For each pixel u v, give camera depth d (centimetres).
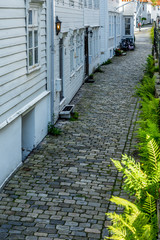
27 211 665
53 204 691
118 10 3428
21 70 838
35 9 931
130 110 1380
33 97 948
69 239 584
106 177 809
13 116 789
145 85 1411
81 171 838
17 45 805
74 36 1540
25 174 816
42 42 1009
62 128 1145
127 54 3281
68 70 1412
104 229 613
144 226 474
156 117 973
